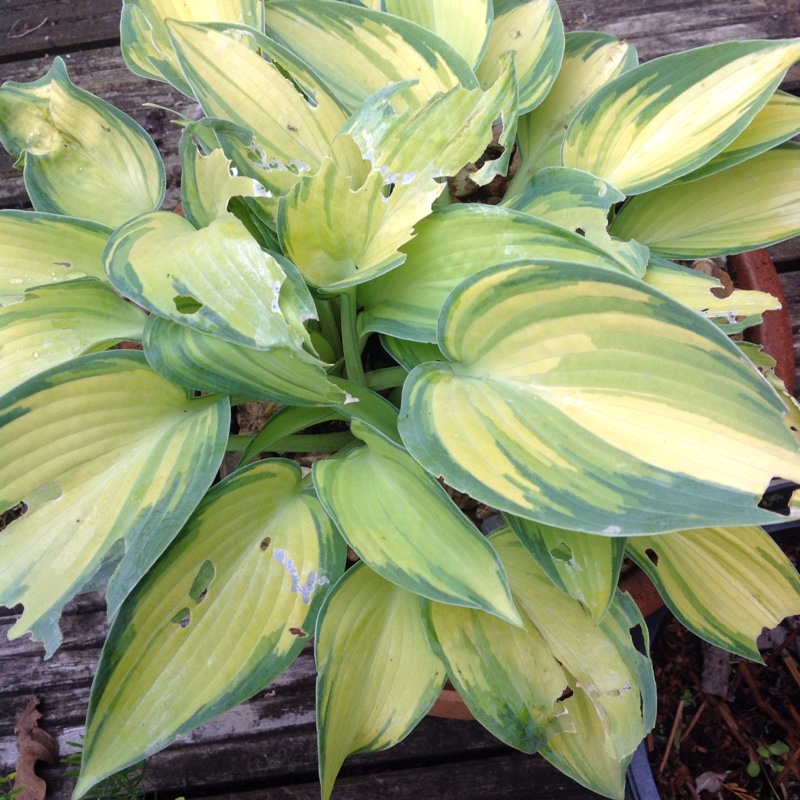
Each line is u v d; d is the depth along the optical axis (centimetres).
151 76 53
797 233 50
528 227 44
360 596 45
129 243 43
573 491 38
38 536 42
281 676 62
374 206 44
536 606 46
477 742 61
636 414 39
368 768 61
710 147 47
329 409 48
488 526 53
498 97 43
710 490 37
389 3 55
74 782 60
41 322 48
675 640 58
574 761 45
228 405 45
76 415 43
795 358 61
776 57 47
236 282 40
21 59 73
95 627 63
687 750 55
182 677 42
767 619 48
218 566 44
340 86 52
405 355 48
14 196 69
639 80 49
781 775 54
